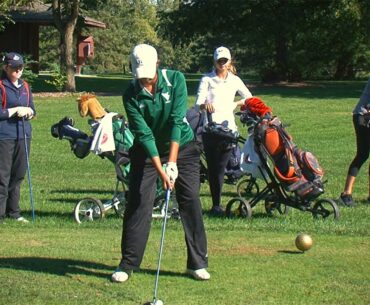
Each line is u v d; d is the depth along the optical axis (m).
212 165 13.00
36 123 30.44
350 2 52.53
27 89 12.48
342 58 69.50
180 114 8.05
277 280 8.43
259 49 69.19
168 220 12.16
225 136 12.72
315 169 12.31
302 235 9.77
